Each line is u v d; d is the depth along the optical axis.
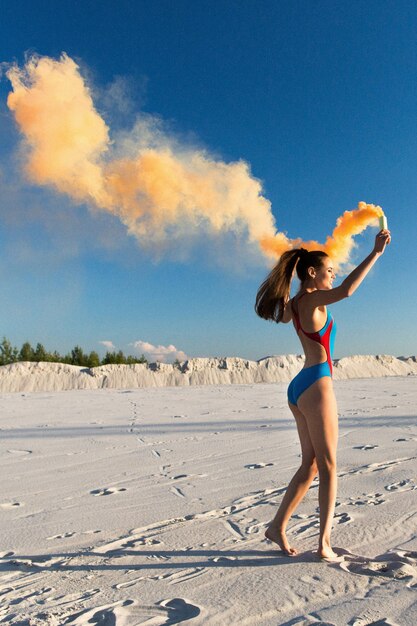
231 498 4.43
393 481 4.80
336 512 3.84
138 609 2.35
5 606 2.44
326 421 3.07
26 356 46.06
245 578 2.70
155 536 3.47
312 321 3.21
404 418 10.22
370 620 2.17
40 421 11.90
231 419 11.11
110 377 33.69
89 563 3.00
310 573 2.74
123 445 7.74
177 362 36.62
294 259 3.45
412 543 3.17
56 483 5.30
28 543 3.42
